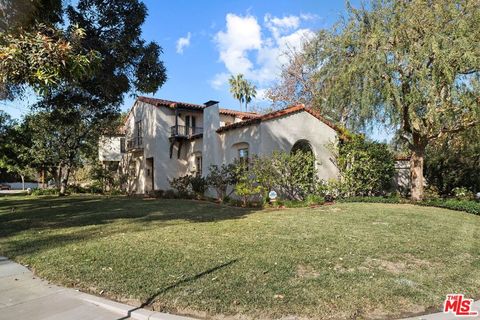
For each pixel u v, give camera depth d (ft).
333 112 64.23
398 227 31.78
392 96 50.29
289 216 38.81
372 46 50.75
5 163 105.09
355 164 59.16
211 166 61.72
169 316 13.66
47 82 18.81
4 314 14.28
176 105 81.56
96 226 33.32
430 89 46.44
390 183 65.41
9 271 19.94
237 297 15.12
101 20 38.73
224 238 26.53
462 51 44.45
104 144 101.09
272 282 16.88
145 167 88.12
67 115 57.52
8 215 44.37
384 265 20.13
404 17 48.29
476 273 19.20
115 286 16.57
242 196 56.49
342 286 16.53
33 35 19.94
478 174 65.00
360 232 29.12
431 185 69.36
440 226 32.86
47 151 89.71
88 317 14.01
